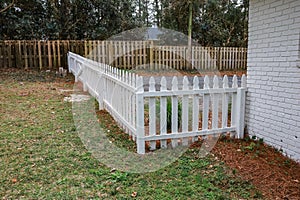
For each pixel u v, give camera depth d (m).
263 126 3.78
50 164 3.05
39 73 11.32
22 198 2.38
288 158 3.34
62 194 2.46
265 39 3.63
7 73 10.93
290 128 3.34
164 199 2.40
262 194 2.50
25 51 12.21
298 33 3.13
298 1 3.10
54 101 6.34
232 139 3.96
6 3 13.91
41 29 15.53
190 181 2.73
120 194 2.48
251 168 3.00
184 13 16.69
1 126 4.36
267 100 3.68
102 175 2.83
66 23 16.02
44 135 4.00
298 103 3.20
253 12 3.81
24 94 7.11
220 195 2.47
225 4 18.11
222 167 3.03
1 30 14.63
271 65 3.56
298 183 2.70
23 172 2.84
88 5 16.28
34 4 14.86
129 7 17.75
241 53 15.02
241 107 3.97
